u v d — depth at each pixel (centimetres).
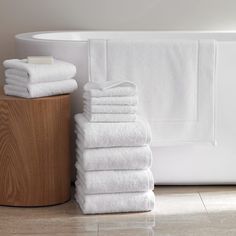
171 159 346
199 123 342
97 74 339
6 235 293
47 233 295
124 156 312
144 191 318
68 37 402
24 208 323
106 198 314
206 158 346
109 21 420
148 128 316
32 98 318
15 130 318
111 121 317
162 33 410
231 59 340
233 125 345
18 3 417
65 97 325
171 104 340
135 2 419
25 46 353
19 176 322
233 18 420
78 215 315
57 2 418
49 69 321
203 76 339
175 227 301
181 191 345
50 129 321
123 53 337
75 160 350
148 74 338
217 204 327
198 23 421
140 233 295
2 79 421
